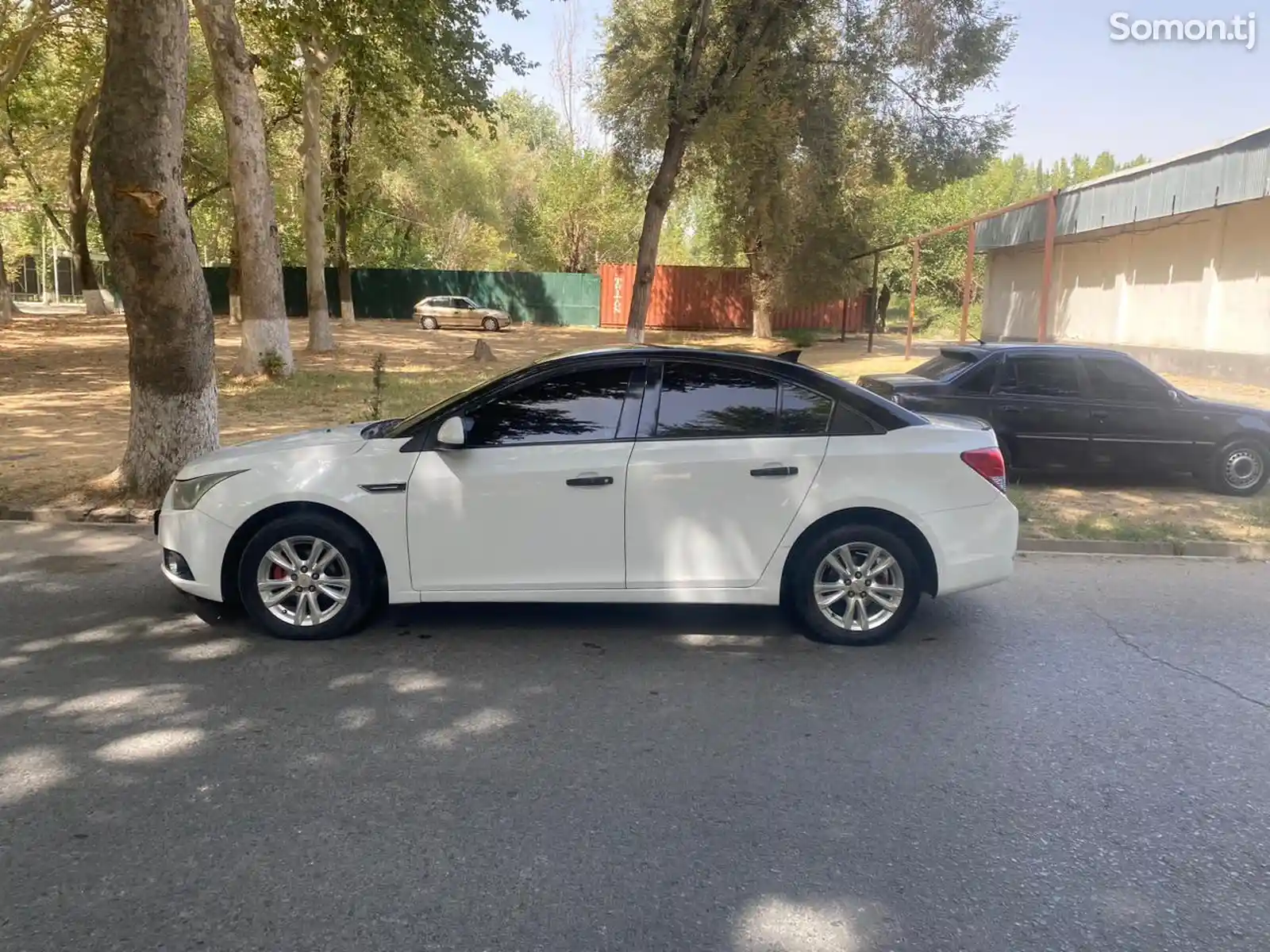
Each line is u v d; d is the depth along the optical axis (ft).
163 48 25.79
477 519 17.12
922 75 78.54
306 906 9.86
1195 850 11.21
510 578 17.31
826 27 78.84
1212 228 69.46
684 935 9.52
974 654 17.72
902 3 73.82
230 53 54.29
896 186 127.65
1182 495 33.09
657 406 17.58
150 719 14.24
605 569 17.29
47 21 74.02
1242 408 33.32
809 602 17.75
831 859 10.89
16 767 12.68
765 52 75.61
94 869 10.42
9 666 16.25
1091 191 72.49
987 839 11.39
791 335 122.42
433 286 143.23
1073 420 32.32
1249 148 52.95
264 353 58.18
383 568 18.22
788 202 87.10
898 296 167.63
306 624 17.52
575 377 17.70
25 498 28.27
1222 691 16.16
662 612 19.69
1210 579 23.61
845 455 17.43
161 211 26.71
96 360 70.23
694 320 135.85
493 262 180.65
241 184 56.13
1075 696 15.84
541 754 13.37
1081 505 31.22
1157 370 73.36
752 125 75.82
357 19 60.70
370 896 10.03
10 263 225.35
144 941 9.27
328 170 106.42
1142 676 16.80
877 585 17.83
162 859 10.63
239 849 10.86
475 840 11.14
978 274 160.66
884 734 14.24
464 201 142.61
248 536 17.58
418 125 103.50
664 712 14.88
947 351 35.06
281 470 17.39
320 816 11.62
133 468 28.22
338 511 17.30
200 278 28.27
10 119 103.65
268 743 13.53
